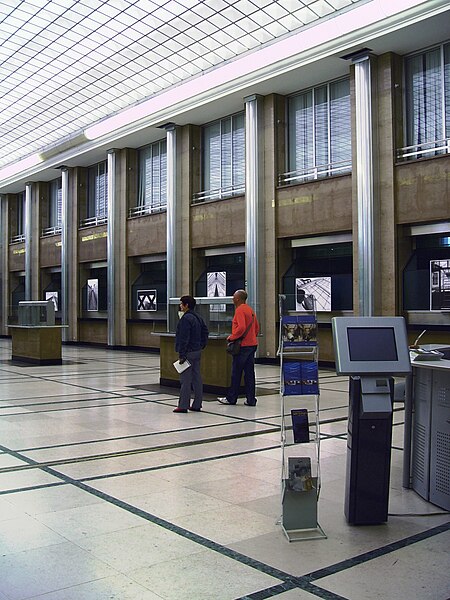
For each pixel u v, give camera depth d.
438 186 16.05
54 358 20.09
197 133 24.59
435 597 3.57
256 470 6.50
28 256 36.47
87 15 18.28
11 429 8.79
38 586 3.69
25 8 17.91
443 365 5.16
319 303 19.38
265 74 19.36
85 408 10.76
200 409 10.49
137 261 27.98
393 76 17.28
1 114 27.61
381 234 17.33
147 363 20.72
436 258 16.78
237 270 23.30
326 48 17.45
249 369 11.01
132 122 25.20
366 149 17.31
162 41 19.75
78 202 32.09
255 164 20.86
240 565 4.02
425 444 5.58
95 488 5.82
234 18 18.03
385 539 4.52
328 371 18.05
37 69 22.38
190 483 6.00
